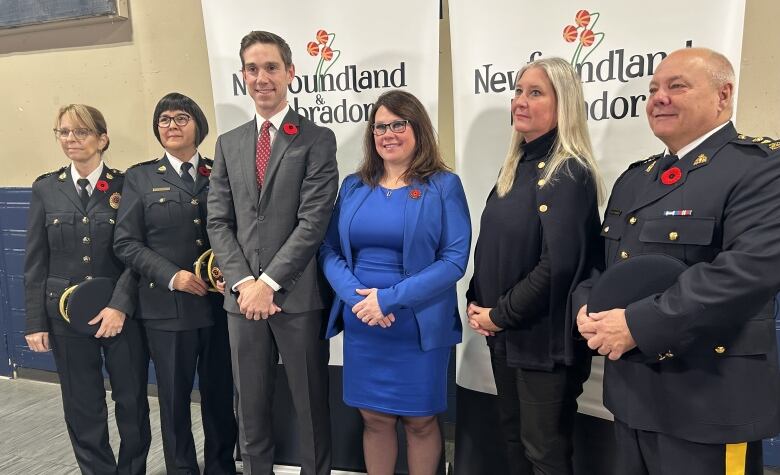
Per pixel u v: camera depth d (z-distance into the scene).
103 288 1.96
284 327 1.81
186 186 2.03
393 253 1.72
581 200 1.46
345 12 2.11
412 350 1.74
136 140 3.12
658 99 1.24
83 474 2.13
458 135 2.03
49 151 3.29
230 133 1.88
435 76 2.06
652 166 1.35
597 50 1.83
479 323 1.62
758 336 1.14
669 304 1.12
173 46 2.95
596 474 2.04
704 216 1.15
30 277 2.05
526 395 1.55
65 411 2.10
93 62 3.10
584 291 1.39
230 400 2.22
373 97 2.14
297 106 2.22
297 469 2.41
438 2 2.02
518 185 1.57
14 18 3.08
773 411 1.16
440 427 1.95
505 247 1.55
